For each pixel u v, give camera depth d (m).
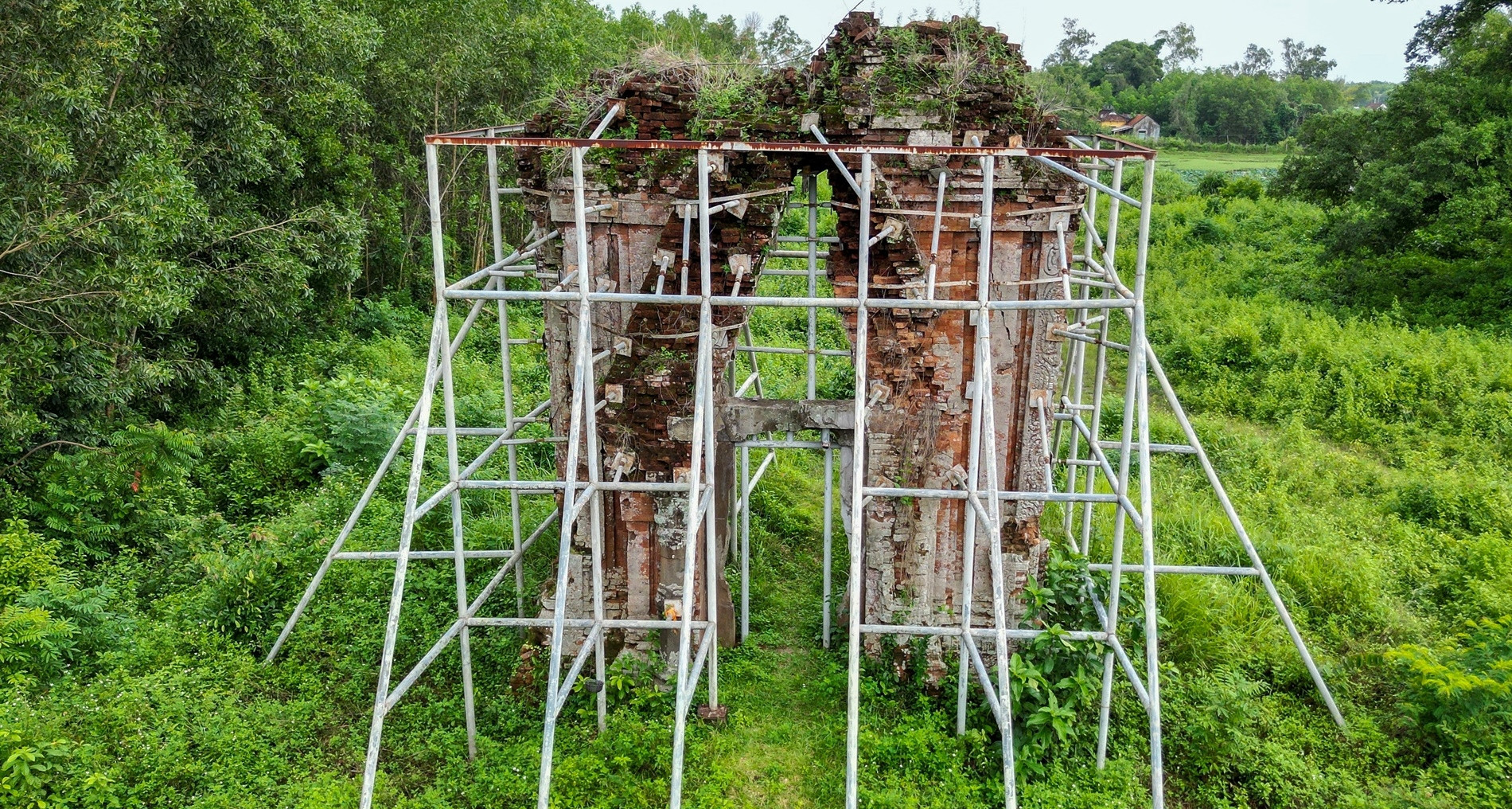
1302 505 13.63
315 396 15.90
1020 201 8.56
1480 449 15.13
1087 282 9.09
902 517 9.30
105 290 12.02
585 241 7.29
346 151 20.39
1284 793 8.24
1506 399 16.30
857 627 7.20
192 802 7.83
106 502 12.06
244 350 18.48
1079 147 8.64
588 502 9.24
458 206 25.36
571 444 7.12
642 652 9.54
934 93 8.41
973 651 7.72
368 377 17.62
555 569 9.62
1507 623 9.55
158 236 12.51
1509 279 21.45
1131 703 9.11
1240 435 16.08
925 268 8.62
